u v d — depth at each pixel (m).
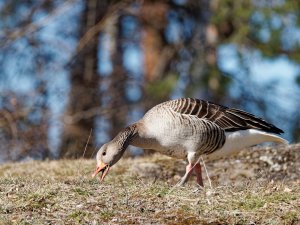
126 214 8.05
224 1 20.98
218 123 10.36
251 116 10.62
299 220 7.85
